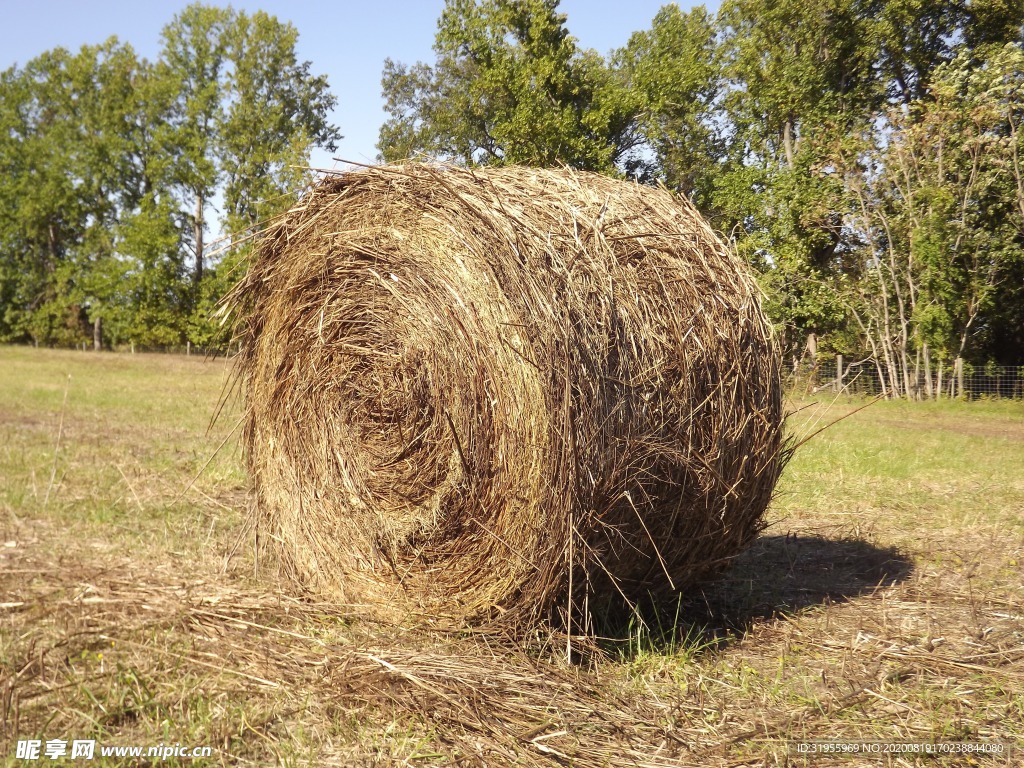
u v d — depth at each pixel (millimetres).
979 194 22500
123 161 50781
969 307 23094
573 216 4762
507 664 4469
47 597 5137
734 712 4051
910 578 6359
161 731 3625
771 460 5309
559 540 4418
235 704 3904
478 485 4688
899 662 4684
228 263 41500
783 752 3623
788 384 6867
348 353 5293
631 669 4570
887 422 17781
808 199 24781
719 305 4980
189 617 4859
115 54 51344
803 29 27719
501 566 4680
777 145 30750
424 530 4945
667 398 4656
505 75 32156
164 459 10117
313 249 5512
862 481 10148
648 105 32938
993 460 12062
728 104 31359
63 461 9719
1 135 54219
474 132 38375
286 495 5801
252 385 6043
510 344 4414
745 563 6742
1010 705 4117
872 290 24438
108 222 52375
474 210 4656
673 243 5004
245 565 6109
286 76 44406
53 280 52625
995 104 21875
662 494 4758
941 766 3564
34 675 4109
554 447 4340
